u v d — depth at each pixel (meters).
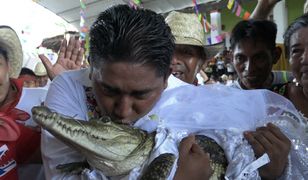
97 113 1.24
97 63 1.00
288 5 5.96
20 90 1.55
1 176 1.38
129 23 0.99
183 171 1.03
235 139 1.18
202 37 2.03
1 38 1.51
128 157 1.09
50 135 1.20
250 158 1.14
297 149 1.23
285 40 1.75
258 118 1.30
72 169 1.15
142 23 1.00
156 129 1.17
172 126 1.20
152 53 0.98
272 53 2.07
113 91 1.02
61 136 1.01
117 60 0.96
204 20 4.61
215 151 1.16
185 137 1.14
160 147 1.09
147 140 1.13
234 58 2.14
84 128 1.03
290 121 1.31
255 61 2.02
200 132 1.22
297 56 1.62
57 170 1.17
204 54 2.10
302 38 1.59
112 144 1.07
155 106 1.22
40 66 2.91
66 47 1.96
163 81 1.09
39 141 1.49
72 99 1.24
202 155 1.08
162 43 1.01
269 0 2.58
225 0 5.87
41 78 2.88
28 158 1.50
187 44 1.91
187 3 6.37
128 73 0.97
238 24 2.15
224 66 4.24
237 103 1.29
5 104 1.52
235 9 3.87
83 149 1.05
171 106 1.24
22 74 2.83
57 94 1.25
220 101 1.28
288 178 1.19
